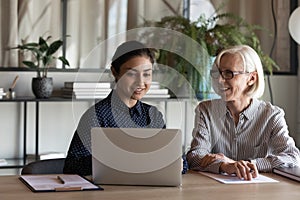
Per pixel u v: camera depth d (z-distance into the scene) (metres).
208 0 4.76
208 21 4.48
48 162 2.82
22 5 4.27
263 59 4.48
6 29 4.24
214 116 2.95
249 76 2.99
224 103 2.94
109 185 2.35
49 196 2.13
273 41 4.91
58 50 4.36
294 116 4.91
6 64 4.25
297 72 4.91
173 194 2.21
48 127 4.28
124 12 4.51
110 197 2.14
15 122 4.22
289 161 2.78
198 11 4.74
